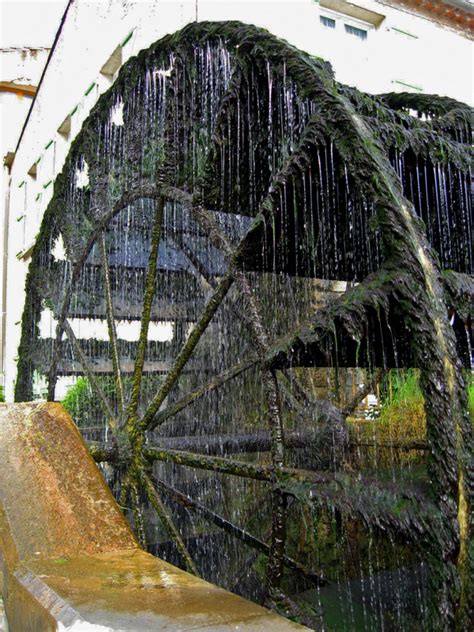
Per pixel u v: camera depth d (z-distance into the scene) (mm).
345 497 2357
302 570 3951
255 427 5723
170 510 5441
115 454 4391
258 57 3432
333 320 2475
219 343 6102
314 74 3012
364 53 7977
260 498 5562
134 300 6574
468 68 8906
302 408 5293
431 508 2055
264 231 3084
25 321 7156
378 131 3074
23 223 13391
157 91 4777
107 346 7438
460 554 2002
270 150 3779
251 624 1671
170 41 4363
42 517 2650
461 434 2170
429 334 2244
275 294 5668
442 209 3643
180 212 5648
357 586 3766
